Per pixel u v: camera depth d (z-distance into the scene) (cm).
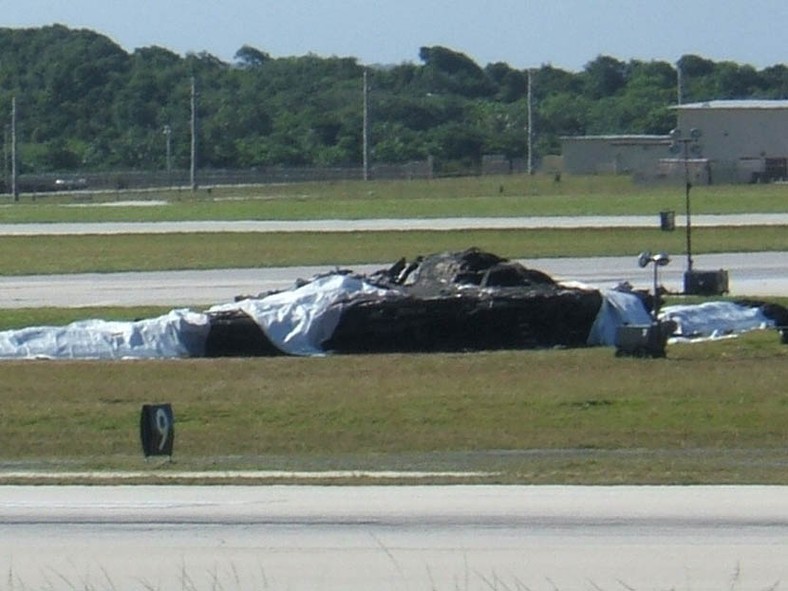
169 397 7556
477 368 8150
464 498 4553
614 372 7912
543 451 6097
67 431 6850
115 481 5028
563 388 7462
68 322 10706
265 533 4056
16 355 9144
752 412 6831
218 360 8750
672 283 12656
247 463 5756
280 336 9056
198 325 9138
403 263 10100
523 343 8981
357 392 7525
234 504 4503
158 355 9112
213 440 6550
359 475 5206
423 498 4566
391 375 8006
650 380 7644
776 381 7562
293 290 9719
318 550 3841
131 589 3491
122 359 8956
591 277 13288
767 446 6159
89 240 18788
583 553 3759
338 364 8431
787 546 3819
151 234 19388
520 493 4641
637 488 4722
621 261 14688
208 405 7281
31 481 5038
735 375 7756
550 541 3900
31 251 17425
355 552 3809
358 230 19000
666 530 4022
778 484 4797
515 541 3909
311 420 6912
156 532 4091
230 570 3641
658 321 8831
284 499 4578
